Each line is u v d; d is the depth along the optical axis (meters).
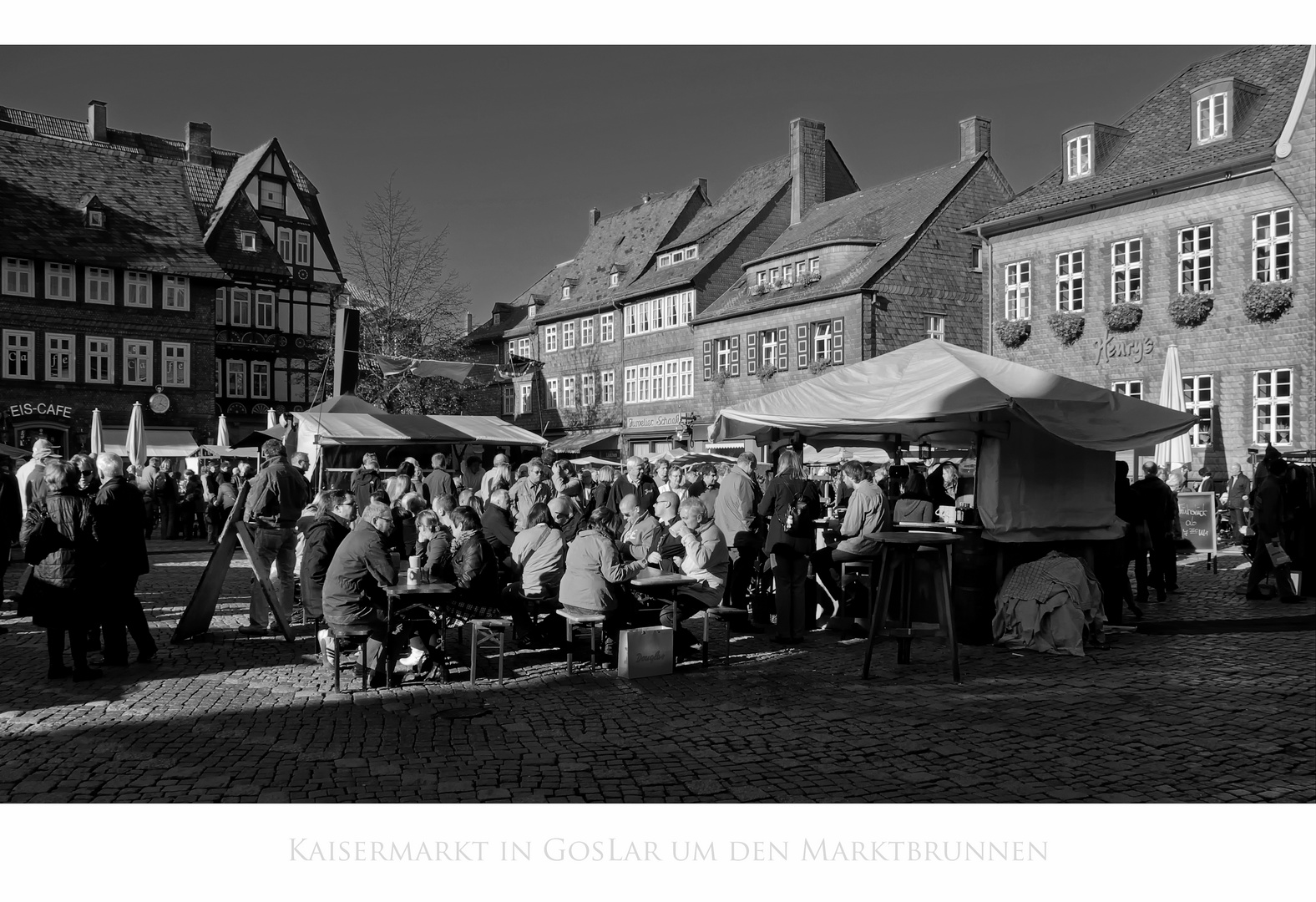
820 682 8.39
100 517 8.77
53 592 8.20
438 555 9.01
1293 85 25.67
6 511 11.40
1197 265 25.59
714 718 7.18
